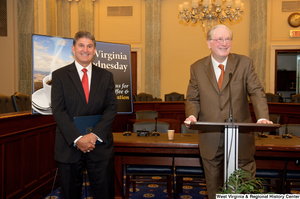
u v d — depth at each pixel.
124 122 5.27
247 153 1.91
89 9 8.73
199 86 2.04
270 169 2.69
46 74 2.58
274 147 2.48
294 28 8.19
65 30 8.72
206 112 1.98
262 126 1.40
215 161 1.97
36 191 2.80
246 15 8.45
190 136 3.04
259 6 8.17
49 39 2.64
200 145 2.06
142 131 3.09
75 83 2.00
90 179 2.06
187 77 8.77
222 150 1.96
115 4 8.85
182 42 8.75
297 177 2.59
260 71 8.22
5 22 6.80
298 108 5.54
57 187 3.29
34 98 2.51
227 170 1.61
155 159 2.76
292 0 8.19
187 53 8.74
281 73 10.42
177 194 2.87
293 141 2.72
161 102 6.56
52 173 3.19
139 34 8.79
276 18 8.26
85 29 8.75
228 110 1.91
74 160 1.95
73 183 1.98
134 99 7.06
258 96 1.86
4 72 6.83
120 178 2.79
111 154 2.07
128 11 8.81
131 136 3.03
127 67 3.15
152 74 8.66
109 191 2.06
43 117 2.96
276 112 6.07
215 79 1.97
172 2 8.74
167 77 8.82
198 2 6.34
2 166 2.31
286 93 10.42
